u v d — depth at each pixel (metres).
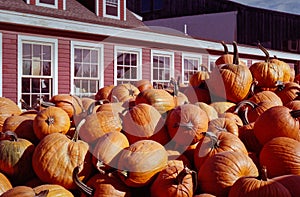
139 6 24.22
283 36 23.16
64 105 2.77
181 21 23.11
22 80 9.78
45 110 2.35
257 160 2.10
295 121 2.20
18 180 2.12
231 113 2.60
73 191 2.00
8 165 2.08
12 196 1.71
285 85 3.17
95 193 1.82
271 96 2.85
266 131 2.20
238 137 2.29
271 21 22.67
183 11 23.05
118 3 13.15
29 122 2.46
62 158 1.95
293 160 1.91
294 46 23.41
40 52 10.09
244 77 2.87
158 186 1.76
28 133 2.38
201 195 1.74
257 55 16.75
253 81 3.04
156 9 23.92
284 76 3.31
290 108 2.51
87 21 10.55
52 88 10.29
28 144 2.19
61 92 10.44
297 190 1.72
